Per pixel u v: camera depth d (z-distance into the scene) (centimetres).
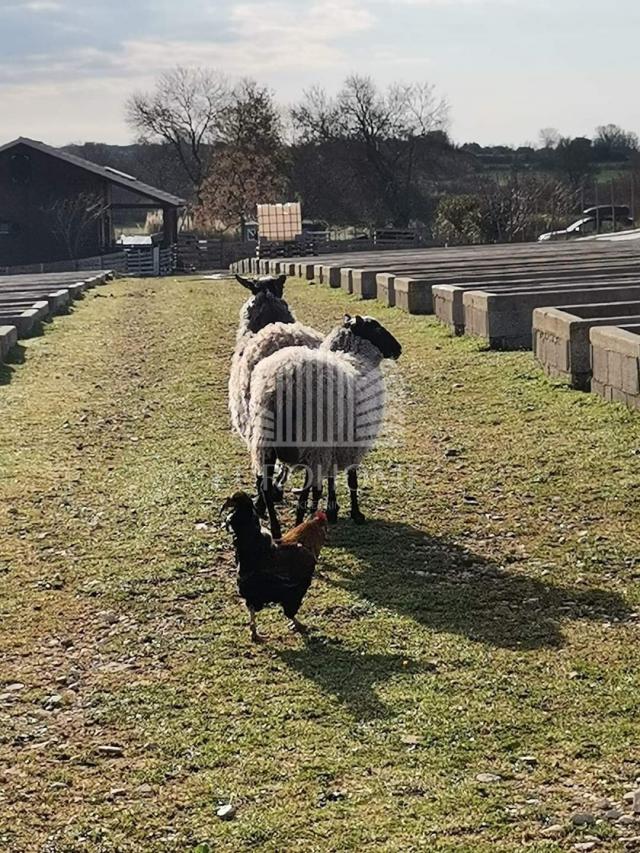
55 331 2566
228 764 630
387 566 944
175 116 9925
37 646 811
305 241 6838
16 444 1432
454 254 4078
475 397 1531
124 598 892
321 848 545
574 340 1498
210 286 4075
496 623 812
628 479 1117
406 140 8662
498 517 1054
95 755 651
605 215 7731
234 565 960
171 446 1399
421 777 604
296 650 780
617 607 830
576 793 583
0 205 7112
